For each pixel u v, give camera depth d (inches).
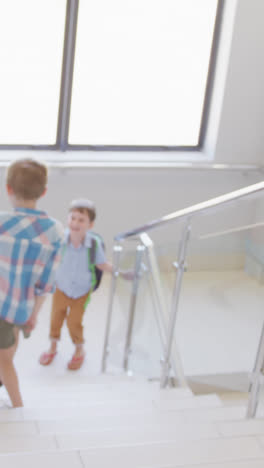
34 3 206.1
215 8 218.7
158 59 223.5
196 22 220.1
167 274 141.9
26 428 98.5
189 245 132.4
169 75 226.5
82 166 218.7
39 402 124.6
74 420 102.7
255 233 127.9
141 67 223.5
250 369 130.3
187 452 81.8
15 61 213.0
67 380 179.5
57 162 219.9
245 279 129.0
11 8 205.5
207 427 96.0
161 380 146.6
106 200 229.8
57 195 224.2
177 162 231.1
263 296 124.0
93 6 210.8
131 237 156.9
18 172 97.5
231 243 128.4
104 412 112.7
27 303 104.3
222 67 222.5
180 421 106.3
